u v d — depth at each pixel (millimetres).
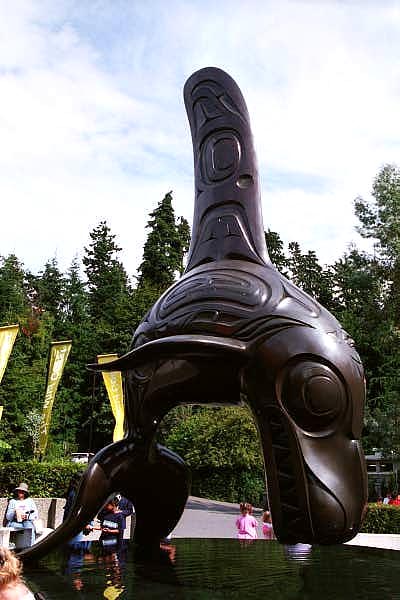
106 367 5332
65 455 31656
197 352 4871
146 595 4188
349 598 4094
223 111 6156
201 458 23812
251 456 23016
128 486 5754
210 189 6000
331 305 48688
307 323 4793
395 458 20422
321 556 5938
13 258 56875
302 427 4602
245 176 5875
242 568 5238
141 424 5660
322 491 4449
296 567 5297
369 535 11500
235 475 24266
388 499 17391
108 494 5551
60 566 5301
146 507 6109
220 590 4355
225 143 6035
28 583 4582
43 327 39469
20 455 28812
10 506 10211
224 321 4973
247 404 5059
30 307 43469
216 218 5836
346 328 31188
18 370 31547
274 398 4703
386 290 21594
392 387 22594
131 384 5758
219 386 5172
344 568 5242
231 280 5223
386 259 21547
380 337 21297
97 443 37344
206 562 5543
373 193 21719
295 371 4652
